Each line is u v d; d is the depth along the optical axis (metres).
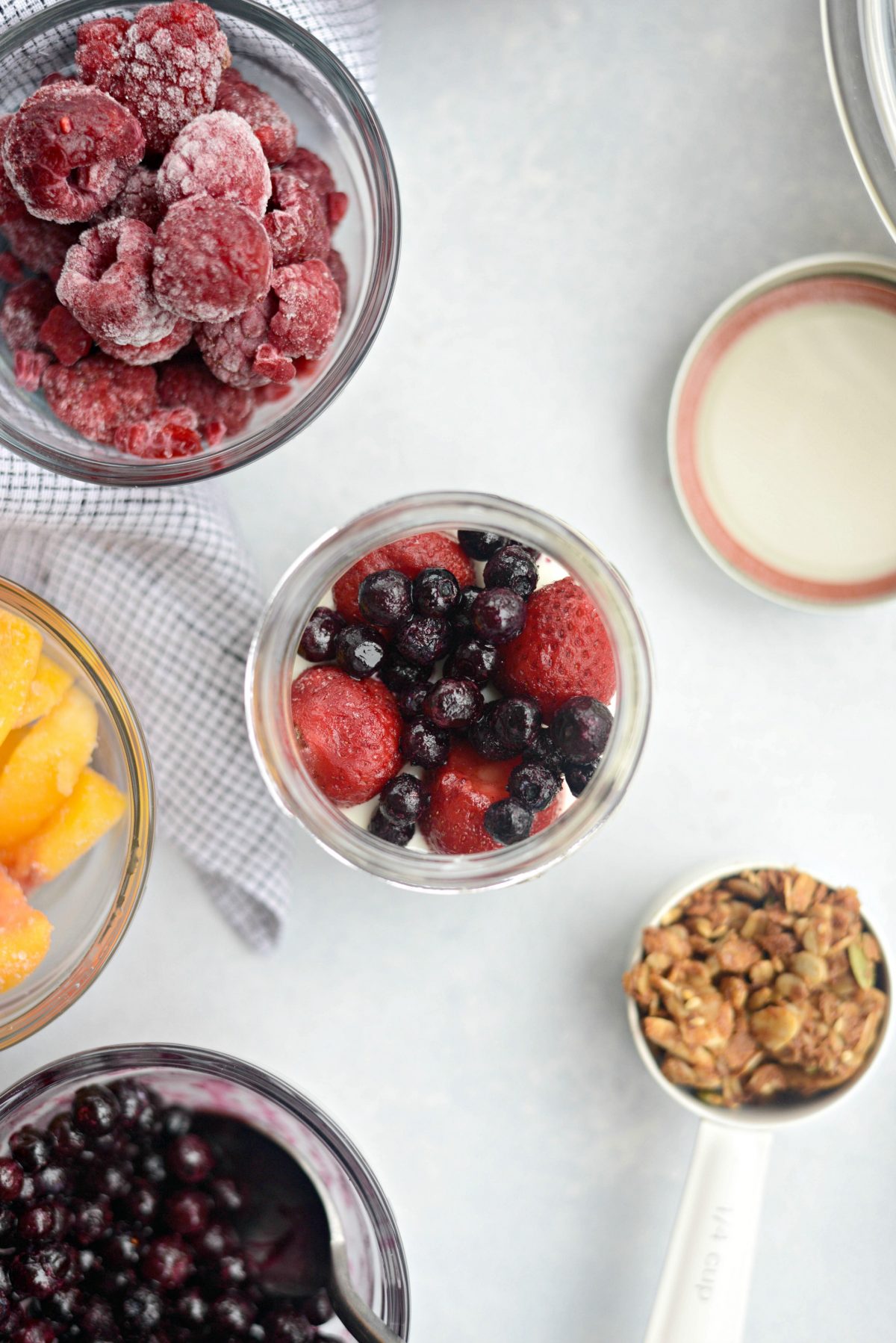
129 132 0.43
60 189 0.43
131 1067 0.48
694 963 0.49
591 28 0.51
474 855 0.45
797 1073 0.49
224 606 0.50
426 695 0.44
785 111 0.51
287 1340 0.47
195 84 0.43
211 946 0.51
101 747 0.47
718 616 0.51
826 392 0.50
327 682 0.45
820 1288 0.52
